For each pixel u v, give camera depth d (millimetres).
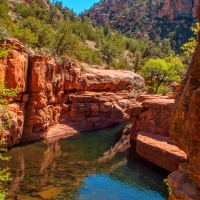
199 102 4668
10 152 18734
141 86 42688
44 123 23453
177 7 135500
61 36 40781
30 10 62781
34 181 13898
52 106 26047
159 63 45281
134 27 142750
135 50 87250
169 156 16391
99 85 31984
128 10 154875
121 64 57062
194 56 5656
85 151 21109
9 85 18578
